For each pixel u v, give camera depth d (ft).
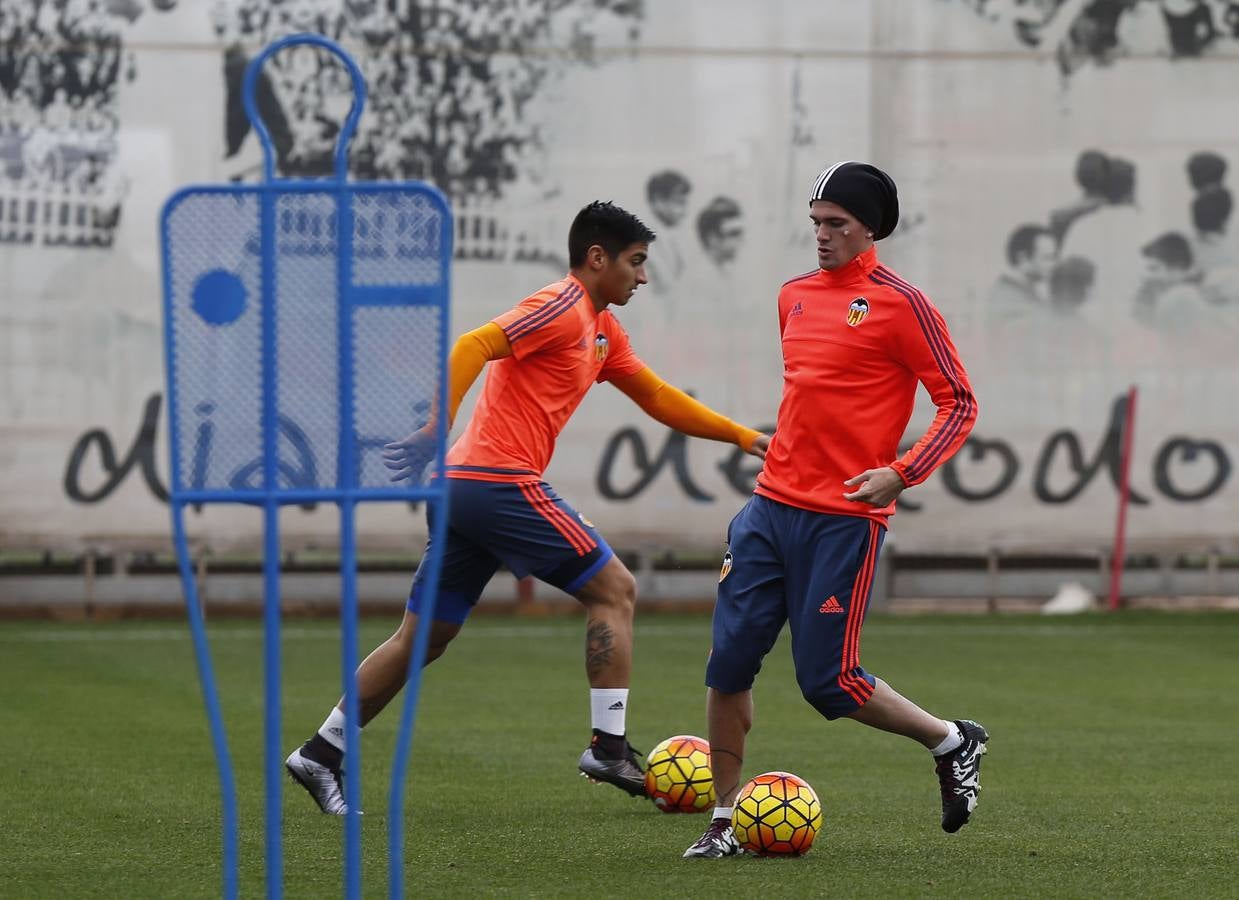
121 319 156.46
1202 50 164.55
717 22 160.97
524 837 63.36
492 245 159.33
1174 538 166.09
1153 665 131.64
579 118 159.94
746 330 161.79
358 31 157.48
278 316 41.24
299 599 164.55
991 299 163.84
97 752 85.35
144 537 157.69
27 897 52.11
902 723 60.64
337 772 68.33
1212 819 67.77
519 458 70.03
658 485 161.89
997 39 163.22
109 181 155.74
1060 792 75.15
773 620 60.13
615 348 73.26
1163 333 165.07
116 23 155.12
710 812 69.10
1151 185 164.76
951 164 163.43
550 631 154.51
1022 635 151.94
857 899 51.90
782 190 161.89
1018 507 165.07
